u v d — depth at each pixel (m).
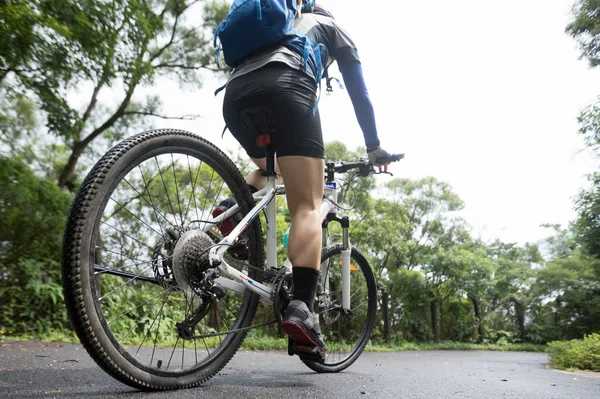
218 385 1.74
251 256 1.99
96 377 1.77
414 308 18.73
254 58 1.70
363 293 2.89
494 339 22.19
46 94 5.81
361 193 19.56
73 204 1.37
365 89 2.05
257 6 1.63
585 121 13.30
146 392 1.49
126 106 9.73
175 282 1.60
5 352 2.97
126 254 1.58
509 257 28.95
